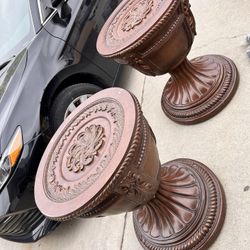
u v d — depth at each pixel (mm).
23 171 2811
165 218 2250
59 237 3225
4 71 3303
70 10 3514
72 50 3398
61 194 1791
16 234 3129
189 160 2547
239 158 2424
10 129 2867
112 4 3979
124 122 1781
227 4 3465
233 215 2193
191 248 2168
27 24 3471
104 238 2859
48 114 3111
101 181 1632
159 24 2307
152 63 2574
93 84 3609
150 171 1830
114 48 2506
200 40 3393
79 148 1927
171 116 3010
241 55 2959
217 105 2734
